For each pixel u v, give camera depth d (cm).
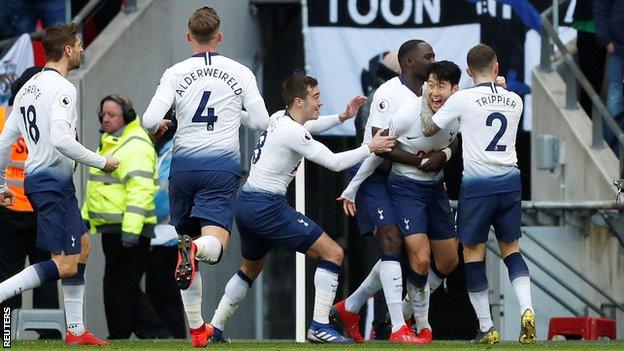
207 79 2412
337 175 4300
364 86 3775
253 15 4038
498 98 2545
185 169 2414
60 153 2508
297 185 2811
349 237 4306
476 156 2548
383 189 2667
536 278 3697
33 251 3061
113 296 3203
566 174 3672
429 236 2727
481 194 2548
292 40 4109
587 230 3638
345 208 2672
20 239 3042
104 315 3603
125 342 2741
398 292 2642
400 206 2642
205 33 2431
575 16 3834
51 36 2527
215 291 3888
